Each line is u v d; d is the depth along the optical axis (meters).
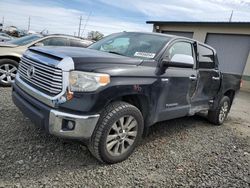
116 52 4.36
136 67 3.70
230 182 3.55
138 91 3.62
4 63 6.98
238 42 15.94
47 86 3.24
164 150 4.32
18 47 7.23
